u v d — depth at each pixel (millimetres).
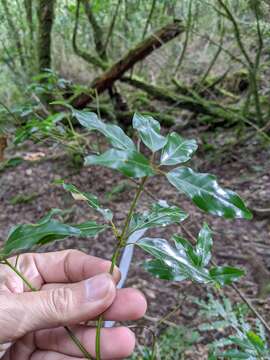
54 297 647
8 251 542
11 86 4008
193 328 1644
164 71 3838
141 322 1735
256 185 2607
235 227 2262
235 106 3492
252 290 1796
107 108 3578
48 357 822
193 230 2287
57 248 2400
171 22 3092
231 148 3020
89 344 784
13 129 2582
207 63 3908
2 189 3197
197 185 490
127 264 1054
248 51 3320
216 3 2979
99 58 3594
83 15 4008
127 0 3842
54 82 1927
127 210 2607
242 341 761
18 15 4168
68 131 1870
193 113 3629
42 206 2922
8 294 663
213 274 695
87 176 3137
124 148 499
